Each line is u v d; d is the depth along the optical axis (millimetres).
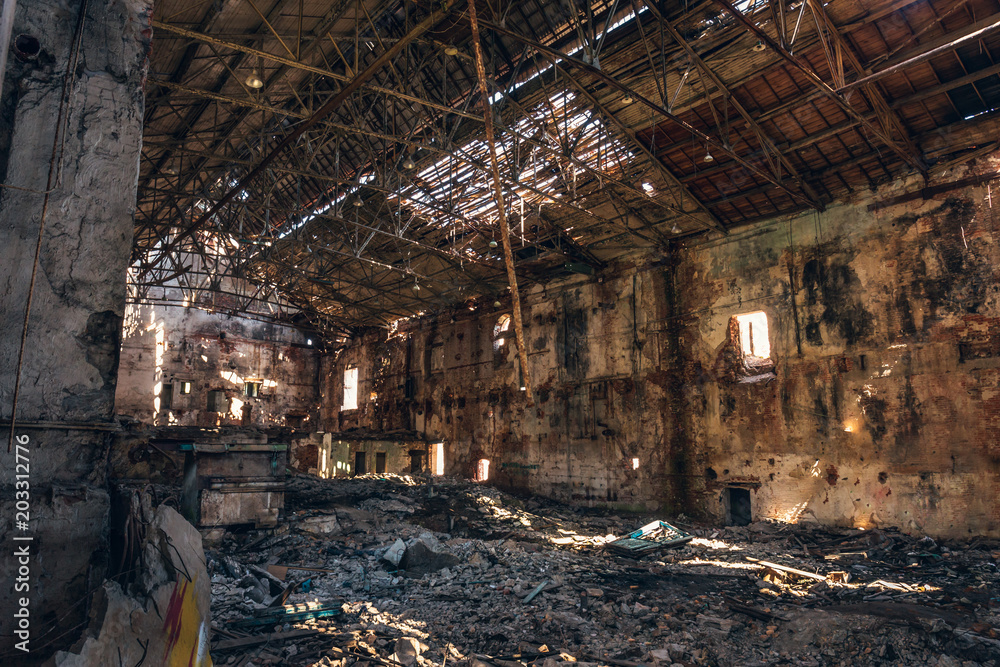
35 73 4480
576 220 21172
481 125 15406
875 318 16359
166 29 9602
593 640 7801
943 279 15289
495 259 24562
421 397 31375
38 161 4402
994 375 14258
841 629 7820
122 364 31078
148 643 4012
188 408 32531
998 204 14547
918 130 15094
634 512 21078
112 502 4766
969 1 11562
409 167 17016
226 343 34375
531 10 13281
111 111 4738
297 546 12984
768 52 12945
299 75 13672
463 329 29625
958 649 7230
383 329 34625
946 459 14758
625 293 22625
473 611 8906
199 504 12070
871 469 15945
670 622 8617
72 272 4438
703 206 18750
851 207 17156
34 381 4215
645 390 21484
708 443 19484
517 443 25781
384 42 13008
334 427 36844
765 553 14484
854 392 16500
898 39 12547
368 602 9195
